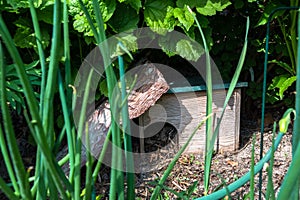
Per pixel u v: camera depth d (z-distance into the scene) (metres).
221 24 2.33
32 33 1.76
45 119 0.77
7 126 0.65
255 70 2.51
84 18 1.70
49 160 0.69
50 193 0.80
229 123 2.20
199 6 1.88
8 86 1.62
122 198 0.88
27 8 1.72
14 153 0.67
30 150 2.16
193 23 1.92
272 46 2.33
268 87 2.37
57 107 1.99
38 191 0.81
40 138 0.67
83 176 1.92
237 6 2.11
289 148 2.22
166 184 1.94
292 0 1.99
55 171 0.71
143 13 1.96
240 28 2.35
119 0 1.75
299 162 0.57
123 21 1.88
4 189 0.68
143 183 1.95
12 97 1.65
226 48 2.35
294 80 2.15
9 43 0.64
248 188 1.85
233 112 2.20
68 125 0.86
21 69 0.65
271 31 2.34
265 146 2.27
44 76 0.84
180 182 1.96
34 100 0.66
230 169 2.07
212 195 0.93
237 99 2.19
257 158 2.16
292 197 0.70
